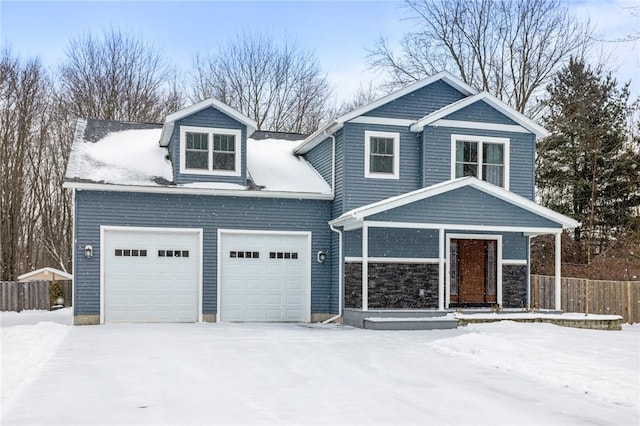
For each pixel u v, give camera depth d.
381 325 16.81
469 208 18.25
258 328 17.16
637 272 29.12
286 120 40.47
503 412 7.89
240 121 19.42
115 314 18.16
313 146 21.88
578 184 33.12
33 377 9.69
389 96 19.64
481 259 20.11
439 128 19.80
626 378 9.73
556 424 7.39
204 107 19.08
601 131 32.88
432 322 17.14
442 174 19.72
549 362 11.05
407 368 10.88
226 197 19.23
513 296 20.20
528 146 20.58
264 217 19.55
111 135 21.52
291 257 19.80
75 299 17.80
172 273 18.69
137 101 37.06
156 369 10.43
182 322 18.67
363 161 19.50
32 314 22.69
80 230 17.94
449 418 7.56
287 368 10.70
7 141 33.72
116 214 18.23
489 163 20.23
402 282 19.36
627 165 32.38
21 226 35.41
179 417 7.43
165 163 19.97
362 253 18.20
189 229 18.83
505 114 20.34
